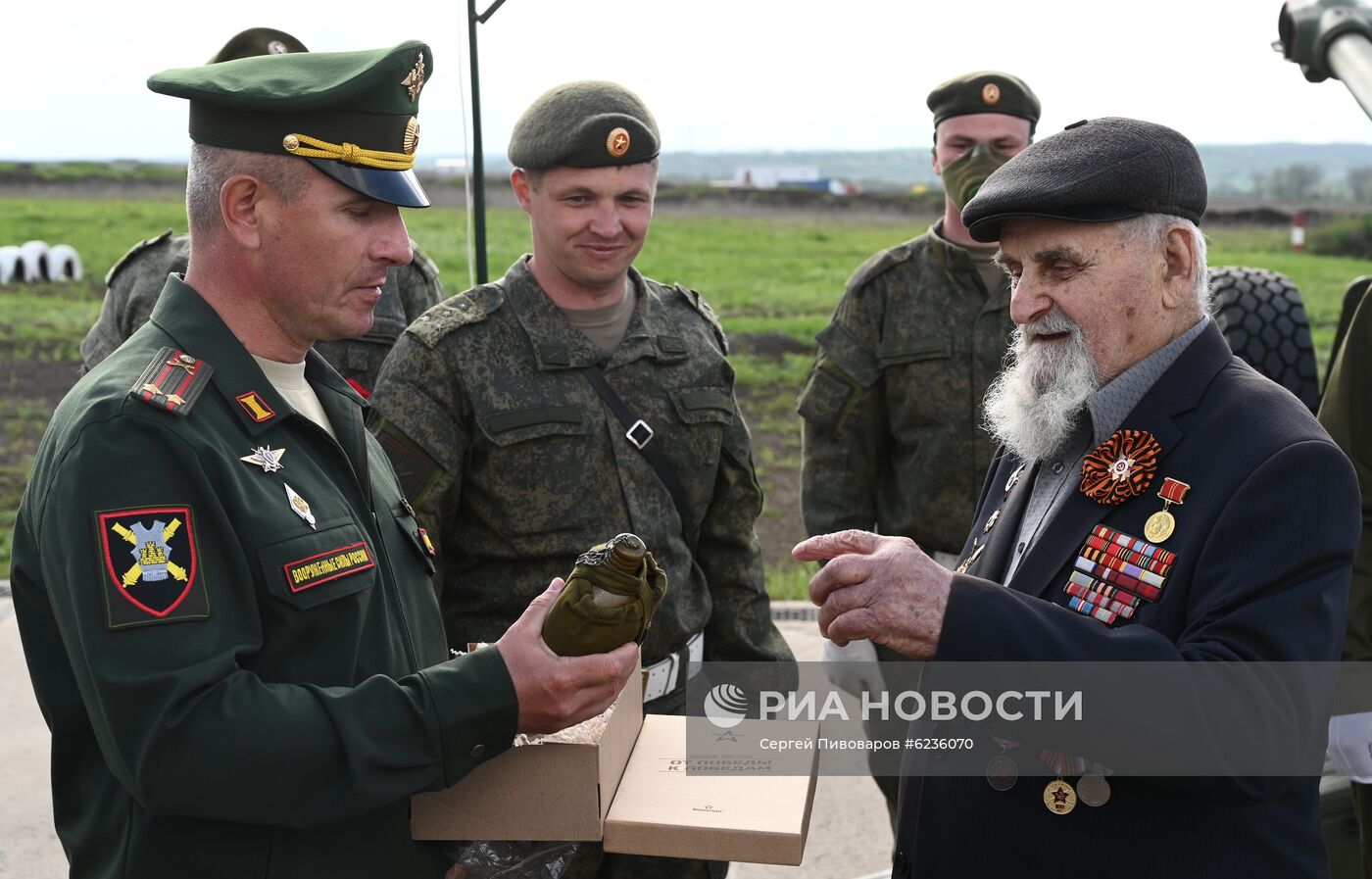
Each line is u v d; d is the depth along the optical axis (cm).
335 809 161
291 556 169
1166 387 187
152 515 158
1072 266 186
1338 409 270
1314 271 1833
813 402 364
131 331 393
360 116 180
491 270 1369
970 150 362
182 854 167
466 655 175
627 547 175
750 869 377
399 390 267
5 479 844
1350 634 259
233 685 157
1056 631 169
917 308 359
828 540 180
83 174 3084
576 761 180
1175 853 174
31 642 175
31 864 367
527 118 278
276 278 181
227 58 368
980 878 185
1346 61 272
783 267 2000
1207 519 175
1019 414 196
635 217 275
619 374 279
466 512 276
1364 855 271
